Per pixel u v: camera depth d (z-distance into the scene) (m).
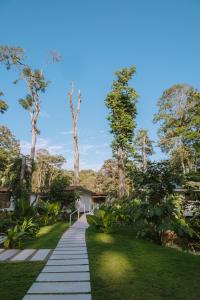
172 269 6.61
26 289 5.14
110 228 14.48
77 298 4.68
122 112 29.88
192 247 11.94
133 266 6.86
